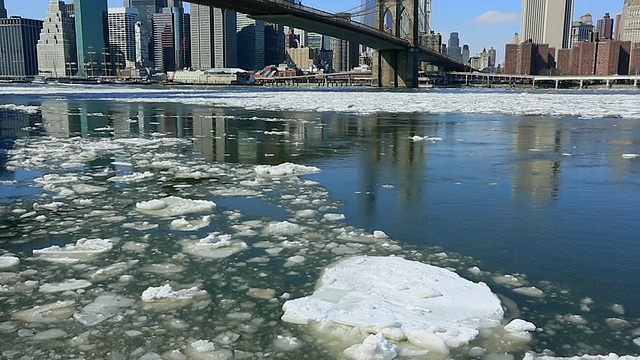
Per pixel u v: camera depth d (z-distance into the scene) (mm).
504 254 6160
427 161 12844
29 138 17344
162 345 4113
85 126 21797
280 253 6148
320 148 15141
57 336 4238
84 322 4469
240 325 4438
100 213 7844
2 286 5188
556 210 8102
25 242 6527
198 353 3996
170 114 29016
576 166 12164
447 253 6188
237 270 5637
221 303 4852
